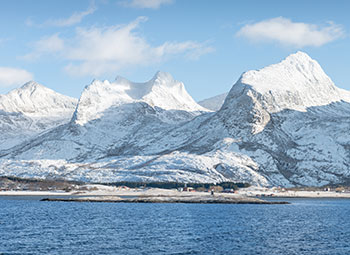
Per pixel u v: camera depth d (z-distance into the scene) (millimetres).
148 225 160375
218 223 168875
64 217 183750
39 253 109062
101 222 167875
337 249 118438
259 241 128875
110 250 113562
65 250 112750
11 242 122125
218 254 111125
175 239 130125
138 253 110625
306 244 125125
